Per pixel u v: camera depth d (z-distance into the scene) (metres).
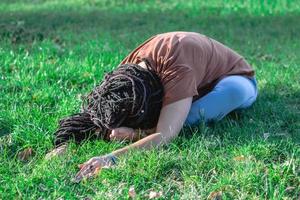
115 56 10.09
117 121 6.70
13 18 14.38
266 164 6.44
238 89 7.33
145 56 6.96
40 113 7.62
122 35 12.64
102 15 14.98
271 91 8.65
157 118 6.85
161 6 16.47
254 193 5.94
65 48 11.23
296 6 16.22
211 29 13.52
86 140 6.91
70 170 6.36
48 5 16.62
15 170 6.43
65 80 8.96
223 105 7.29
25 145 6.93
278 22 14.34
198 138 6.86
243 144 6.84
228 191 5.94
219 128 7.25
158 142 6.57
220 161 6.39
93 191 6.02
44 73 9.01
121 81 6.70
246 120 7.61
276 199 5.79
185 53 6.99
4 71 9.43
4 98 8.16
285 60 10.76
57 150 6.78
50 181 6.12
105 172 6.18
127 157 6.39
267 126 7.48
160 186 6.07
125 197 5.85
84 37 12.30
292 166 6.29
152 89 6.74
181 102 6.72
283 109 7.98
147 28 13.42
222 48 7.61
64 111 7.70
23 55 10.29
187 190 5.98
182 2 16.95
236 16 15.05
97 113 6.79
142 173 6.20
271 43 12.18
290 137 7.10
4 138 7.12
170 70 6.79
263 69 9.82
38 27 13.30
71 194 5.93
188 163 6.39
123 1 17.16
